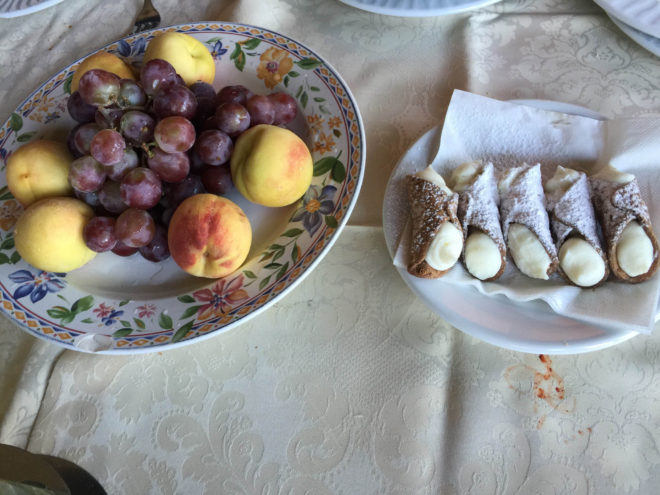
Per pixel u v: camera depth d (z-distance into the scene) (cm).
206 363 52
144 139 51
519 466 44
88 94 50
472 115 59
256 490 45
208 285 54
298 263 52
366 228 58
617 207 49
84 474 46
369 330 52
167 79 52
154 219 55
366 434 47
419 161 58
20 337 56
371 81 71
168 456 47
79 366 52
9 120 67
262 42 69
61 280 56
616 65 68
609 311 46
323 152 60
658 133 53
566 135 57
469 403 47
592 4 74
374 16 77
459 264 51
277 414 48
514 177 53
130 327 51
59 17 83
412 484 44
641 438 44
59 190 55
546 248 49
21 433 49
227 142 52
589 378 47
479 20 74
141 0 83
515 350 48
